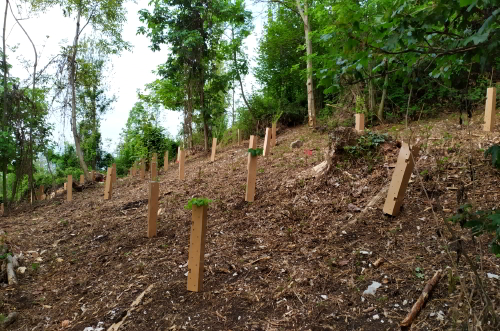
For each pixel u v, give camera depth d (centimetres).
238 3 1138
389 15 169
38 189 1099
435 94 771
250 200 472
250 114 1354
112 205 631
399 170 346
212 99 1328
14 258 381
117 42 1203
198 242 272
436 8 151
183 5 1147
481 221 151
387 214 357
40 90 929
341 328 219
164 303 266
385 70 212
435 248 285
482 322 166
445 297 225
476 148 431
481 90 530
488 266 246
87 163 1661
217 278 293
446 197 357
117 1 1111
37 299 302
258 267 302
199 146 1391
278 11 1347
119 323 248
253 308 248
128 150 1672
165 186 709
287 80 1417
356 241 323
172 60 1223
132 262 350
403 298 235
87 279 330
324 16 743
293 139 977
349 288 256
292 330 222
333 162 473
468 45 163
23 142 846
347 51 182
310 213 401
